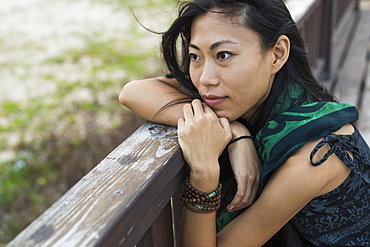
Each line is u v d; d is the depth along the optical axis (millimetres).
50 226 799
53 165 4320
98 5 11172
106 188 913
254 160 1233
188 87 1355
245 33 1145
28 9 11117
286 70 1257
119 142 4379
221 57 1156
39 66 7176
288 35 1246
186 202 1150
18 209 3816
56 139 4578
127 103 1339
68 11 10812
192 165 1108
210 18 1155
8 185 4074
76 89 6168
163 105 1286
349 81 4285
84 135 4734
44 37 8867
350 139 1210
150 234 1081
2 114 5414
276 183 1160
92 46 8148
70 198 883
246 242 1205
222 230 1236
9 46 8328
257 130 1303
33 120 5246
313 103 1220
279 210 1161
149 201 940
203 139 1115
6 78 6664
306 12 2982
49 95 5965
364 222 1288
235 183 1339
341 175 1188
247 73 1160
